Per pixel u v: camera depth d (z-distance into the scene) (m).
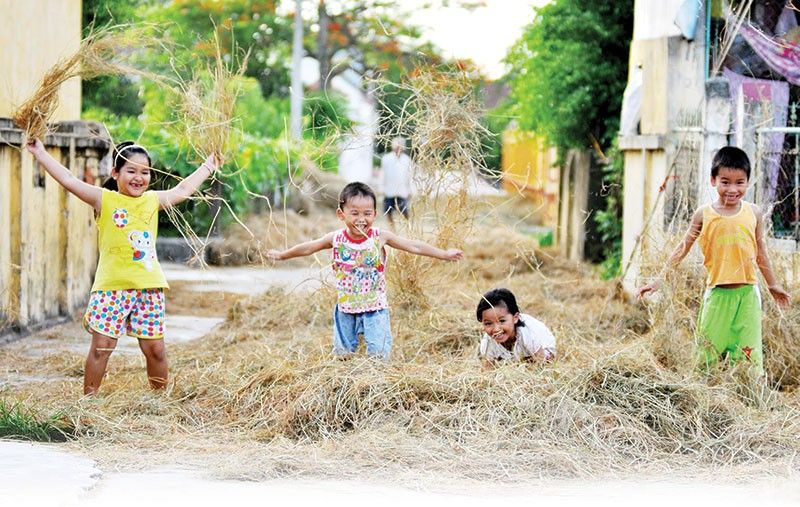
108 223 6.13
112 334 6.11
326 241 6.51
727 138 8.12
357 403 5.47
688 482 4.60
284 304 9.12
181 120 6.67
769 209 7.72
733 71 9.18
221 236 15.54
